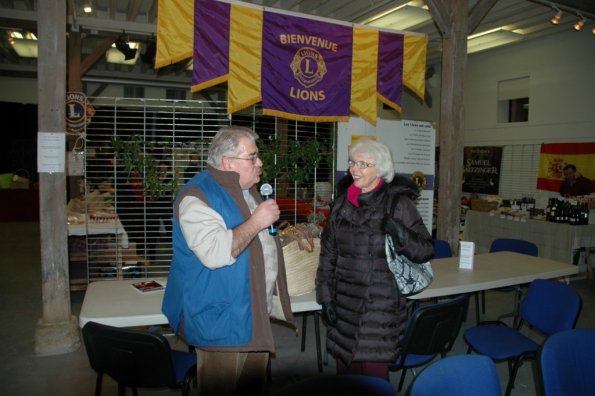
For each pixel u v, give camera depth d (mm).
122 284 2891
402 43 5008
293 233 2725
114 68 10719
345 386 1434
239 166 1813
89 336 2004
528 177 7723
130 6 6559
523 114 8047
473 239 7574
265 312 1773
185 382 2230
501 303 5047
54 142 3389
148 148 4426
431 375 1559
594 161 6672
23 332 3941
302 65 4461
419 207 5535
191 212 1649
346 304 2137
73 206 5457
